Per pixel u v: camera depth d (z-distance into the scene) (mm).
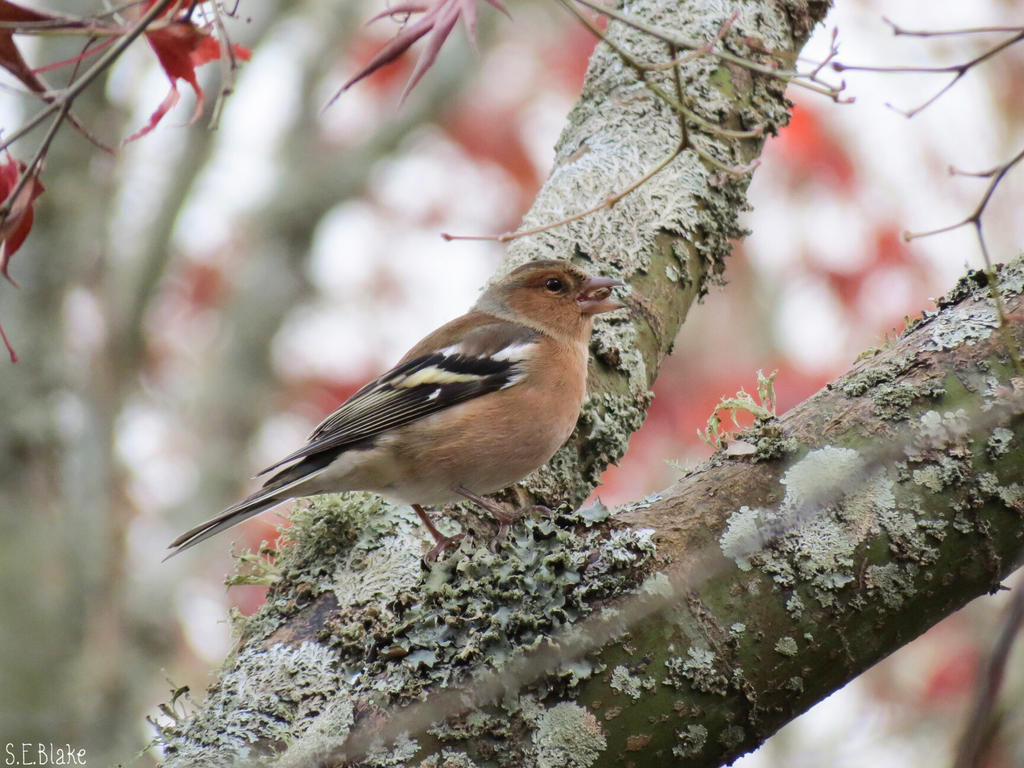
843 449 6711
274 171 19984
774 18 11102
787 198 18203
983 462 6504
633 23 6785
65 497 14578
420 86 19656
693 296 10312
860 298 17828
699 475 7027
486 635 6449
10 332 14500
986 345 6871
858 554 6426
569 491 9617
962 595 6527
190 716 6988
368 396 9578
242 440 18266
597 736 6246
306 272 19562
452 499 9406
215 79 18250
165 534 16828
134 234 17219
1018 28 6230
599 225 10141
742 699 6348
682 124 7254
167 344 19234
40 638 13758
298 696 6828
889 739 14672
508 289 9945
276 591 8102
